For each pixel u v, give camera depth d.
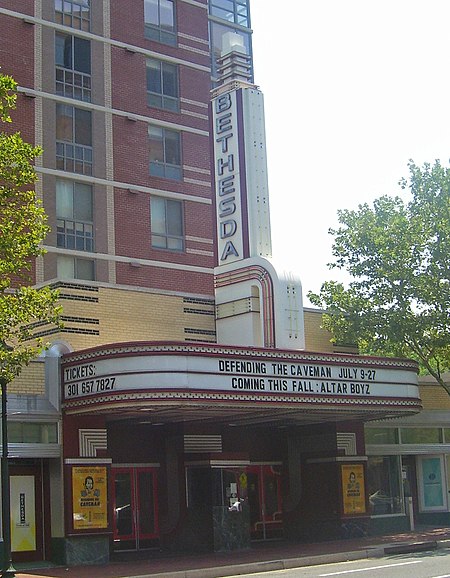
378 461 33.97
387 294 32.53
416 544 27.14
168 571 22.45
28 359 20.61
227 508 27.95
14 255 20.59
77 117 37.19
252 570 22.98
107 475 26.08
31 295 20.59
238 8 50.41
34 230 21.03
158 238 38.38
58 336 26.34
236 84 32.69
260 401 25.25
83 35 37.97
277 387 25.75
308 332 32.59
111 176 37.53
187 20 41.78
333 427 31.78
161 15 40.94
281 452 32.97
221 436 29.84
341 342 33.03
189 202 39.69
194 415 26.98
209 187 40.53
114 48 38.88
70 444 25.55
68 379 25.61
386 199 33.84
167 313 29.62
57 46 37.19
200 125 40.94
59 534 25.25
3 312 19.97
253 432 32.38
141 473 29.09
